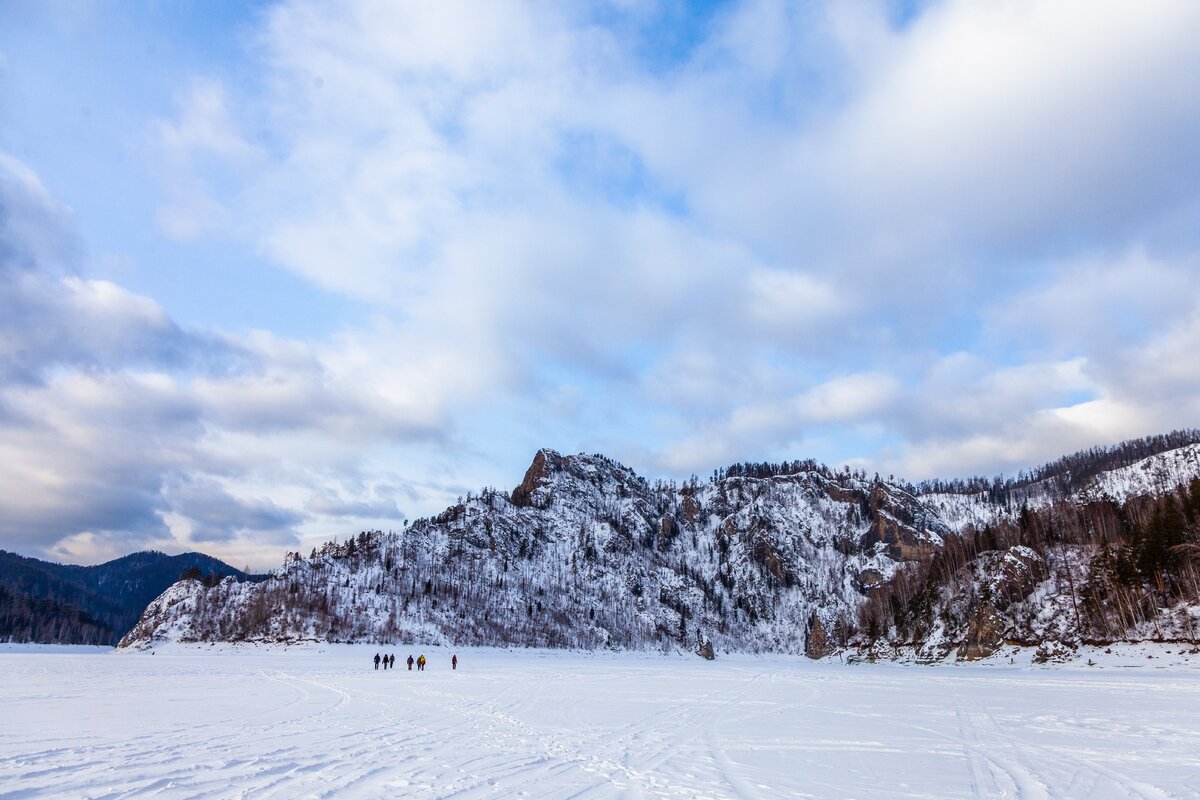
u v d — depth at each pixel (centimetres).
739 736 3081
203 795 1644
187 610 19388
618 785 1909
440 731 3072
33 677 6744
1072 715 3925
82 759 2114
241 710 3844
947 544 17462
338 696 4953
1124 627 9700
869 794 1850
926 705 4647
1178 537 9931
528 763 2252
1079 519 15188
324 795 1675
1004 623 11525
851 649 16488
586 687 6456
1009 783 2019
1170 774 2158
